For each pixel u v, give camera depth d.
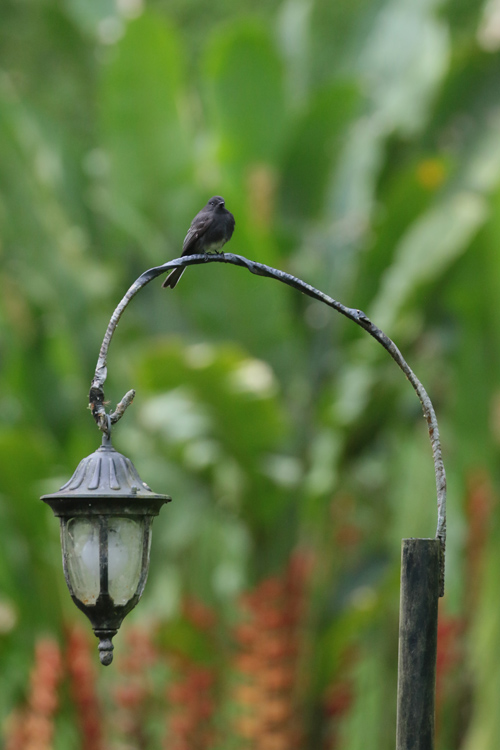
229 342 13.99
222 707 13.55
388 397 13.85
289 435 13.16
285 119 15.50
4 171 14.93
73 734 13.41
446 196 14.95
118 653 15.33
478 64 15.88
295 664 13.07
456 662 13.79
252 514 13.79
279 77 15.36
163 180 14.67
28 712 13.45
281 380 14.30
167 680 14.39
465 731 13.85
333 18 17.44
